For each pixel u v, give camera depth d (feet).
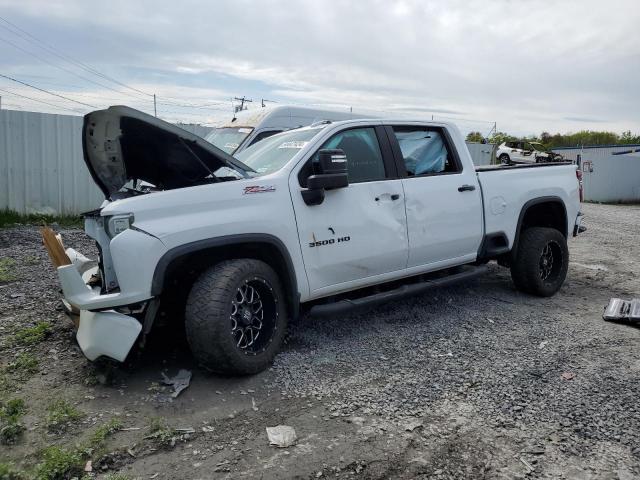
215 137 34.17
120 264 11.39
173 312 13.89
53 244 13.21
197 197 12.26
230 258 13.32
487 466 9.22
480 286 21.72
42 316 16.53
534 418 10.81
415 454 9.57
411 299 19.35
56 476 8.80
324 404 11.40
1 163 35.73
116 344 11.55
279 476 8.91
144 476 8.88
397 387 12.18
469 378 12.66
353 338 15.37
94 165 14.25
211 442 9.93
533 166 20.75
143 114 12.13
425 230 16.46
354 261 14.82
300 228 13.66
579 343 15.14
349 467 9.18
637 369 13.34
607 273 25.25
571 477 8.92
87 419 10.61
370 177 15.56
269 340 13.05
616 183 99.81
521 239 19.95
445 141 18.02
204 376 12.66
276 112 31.71
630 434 10.21
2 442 9.78
